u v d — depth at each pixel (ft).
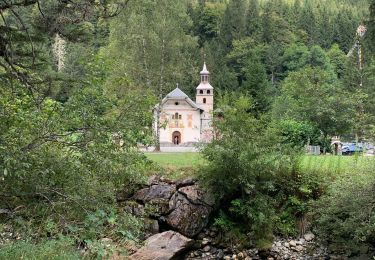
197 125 167.53
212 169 56.54
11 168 21.63
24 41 24.75
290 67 278.67
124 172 26.45
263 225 55.47
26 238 22.72
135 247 44.16
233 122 57.16
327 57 282.56
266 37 299.79
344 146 122.31
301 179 59.16
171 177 58.90
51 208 24.12
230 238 56.08
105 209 25.16
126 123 26.27
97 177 25.94
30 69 26.02
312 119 110.11
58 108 25.82
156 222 55.62
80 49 29.43
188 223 56.24
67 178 24.77
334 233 52.80
